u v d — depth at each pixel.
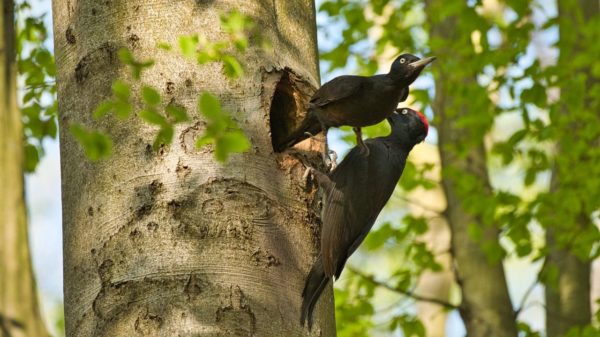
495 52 16.94
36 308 8.19
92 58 9.55
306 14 10.79
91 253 9.01
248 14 9.95
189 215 8.95
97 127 9.32
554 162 18.41
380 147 11.93
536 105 16.70
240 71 9.05
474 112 16.88
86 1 9.79
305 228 9.62
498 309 17.58
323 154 11.07
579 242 16.69
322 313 9.70
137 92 9.33
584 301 17.61
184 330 8.55
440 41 17.14
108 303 8.77
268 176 9.44
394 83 11.18
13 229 8.30
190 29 9.59
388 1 18.80
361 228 11.16
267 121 9.68
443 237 23.67
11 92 8.71
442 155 18.77
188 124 9.21
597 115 17.20
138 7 9.60
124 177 9.09
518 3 17.22
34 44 14.80
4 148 8.52
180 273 8.74
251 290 8.86
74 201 9.30
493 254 17.14
